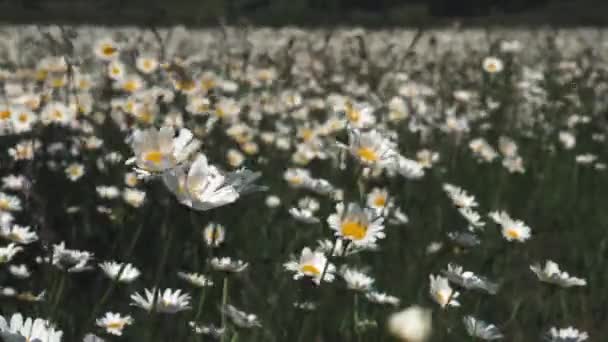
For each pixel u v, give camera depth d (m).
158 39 1.62
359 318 0.99
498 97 2.36
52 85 1.47
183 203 0.64
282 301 1.02
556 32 3.36
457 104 2.27
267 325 0.95
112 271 0.93
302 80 2.52
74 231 1.12
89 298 1.01
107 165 1.32
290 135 1.81
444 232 1.33
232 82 2.05
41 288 0.95
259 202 1.36
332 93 2.16
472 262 1.20
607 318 1.14
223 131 1.57
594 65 2.93
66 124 1.40
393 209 1.24
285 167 1.49
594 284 1.22
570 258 1.32
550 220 1.50
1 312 0.88
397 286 1.11
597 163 1.94
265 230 1.21
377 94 1.83
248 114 1.88
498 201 1.50
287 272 1.06
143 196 1.13
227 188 0.65
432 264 1.11
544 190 1.70
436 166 1.61
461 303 1.07
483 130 2.09
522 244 1.32
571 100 2.47
